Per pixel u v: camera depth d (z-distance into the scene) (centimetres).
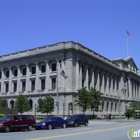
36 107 6819
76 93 6538
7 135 2183
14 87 7794
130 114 7988
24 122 2844
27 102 6350
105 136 2061
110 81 9206
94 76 7956
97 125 4028
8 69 8031
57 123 3266
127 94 10362
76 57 6775
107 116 6438
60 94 6538
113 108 9200
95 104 6550
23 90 7525
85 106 6131
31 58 7412
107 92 8756
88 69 7544
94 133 2362
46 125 3094
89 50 7538
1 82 8119
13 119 2752
